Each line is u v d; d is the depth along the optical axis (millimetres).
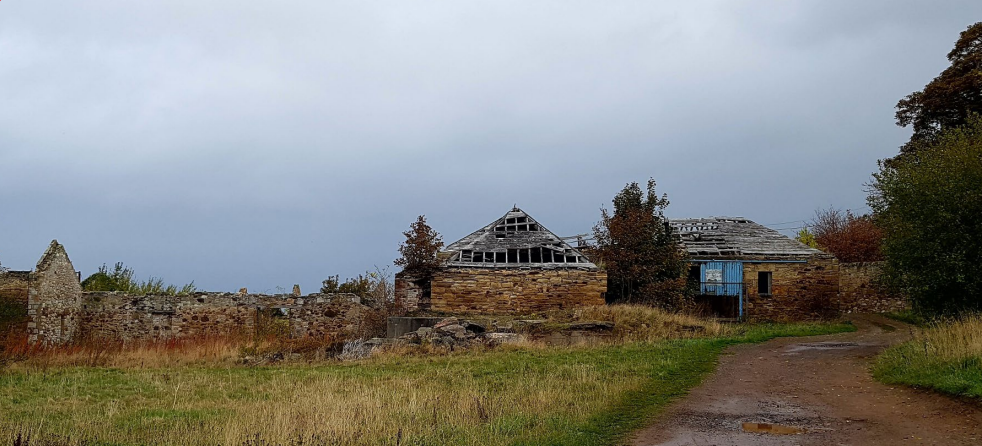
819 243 54688
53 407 15977
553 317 29859
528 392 16109
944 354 16016
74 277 30609
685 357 20938
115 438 12750
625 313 29484
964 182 20031
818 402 14523
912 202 21203
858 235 51781
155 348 26750
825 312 38531
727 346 23969
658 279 35750
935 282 20484
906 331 29453
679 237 38688
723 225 42969
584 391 16141
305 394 16859
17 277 28516
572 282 33562
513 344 25219
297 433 12086
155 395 17766
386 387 17438
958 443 11055
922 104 37375
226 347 26766
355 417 13336
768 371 18547
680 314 32000
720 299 39406
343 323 33031
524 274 33562
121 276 37562
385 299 39875
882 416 13008
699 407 14320
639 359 20781
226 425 12828
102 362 23984
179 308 31844
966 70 35781
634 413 13922
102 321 31453
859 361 19375
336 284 40469
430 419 13398
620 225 35344
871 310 40125
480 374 19578
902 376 15789
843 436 11820
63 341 29031
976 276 19766
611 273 35062
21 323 27484
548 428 12609
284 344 27141
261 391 18062
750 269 39219
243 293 33125
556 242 35688
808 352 21844
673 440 11859
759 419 13203
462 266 33812
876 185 23047
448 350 24703
